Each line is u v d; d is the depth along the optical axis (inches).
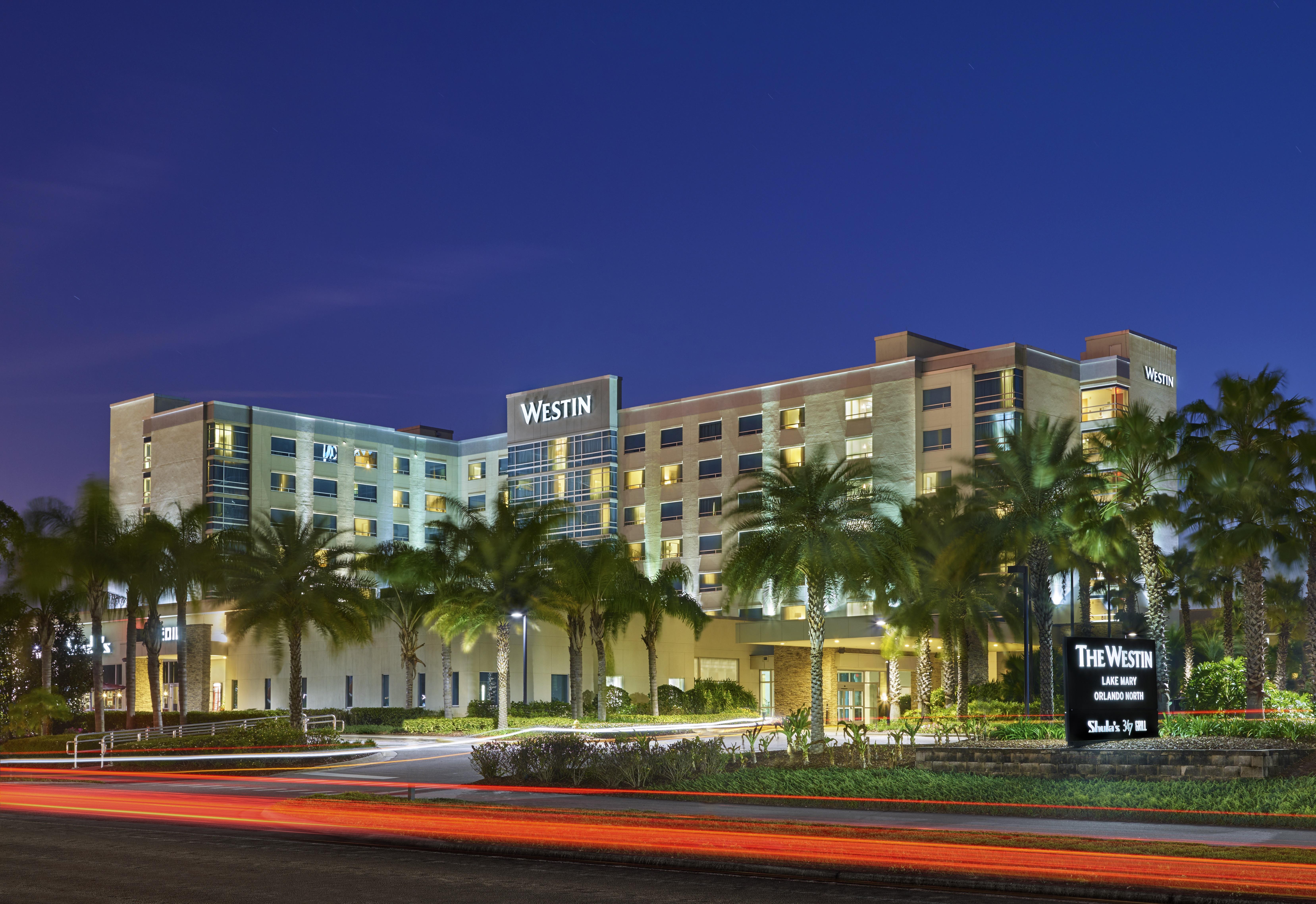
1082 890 541.3
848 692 3184.1
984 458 2957.7
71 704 3117.6
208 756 1731.1
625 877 608.1
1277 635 3388.3
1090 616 2960.1
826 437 3378.4
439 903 534.0
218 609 3240.7
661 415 3791.8
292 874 623.2
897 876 583.5
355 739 2095.2
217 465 3865.7
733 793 1042.1
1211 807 871.1
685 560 3649.1
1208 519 1847.9
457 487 4468.5
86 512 2532.0
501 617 2349.9
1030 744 1189.1
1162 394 3501.5
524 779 1213.7
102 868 649.0
